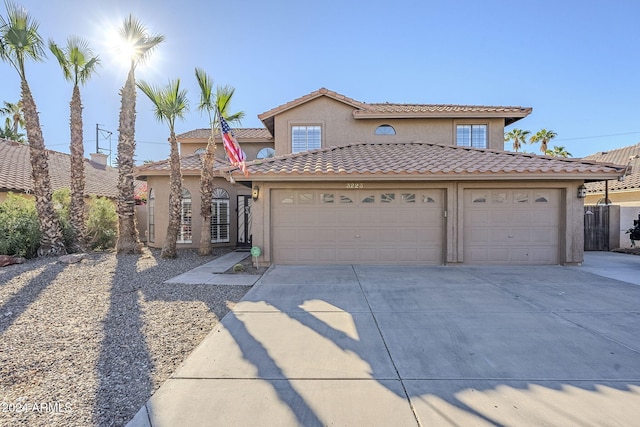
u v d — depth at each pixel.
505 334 5.71
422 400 3.81
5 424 3.47
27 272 10.90
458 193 12.02
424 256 12.28
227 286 9.24
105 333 5.92
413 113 16.56
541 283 9.34
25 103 13.25
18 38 12.12
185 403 3.78
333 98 16.95
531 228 12.10
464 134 17.11
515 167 11.48
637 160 23.92
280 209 12.40
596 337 5.57
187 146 22.70
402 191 12.30
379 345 5.30
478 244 12.15
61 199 16.77
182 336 5.80
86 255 13.93
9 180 17.92
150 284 9.46
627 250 15.42
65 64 14.16
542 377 4.31
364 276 10.35
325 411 3.63
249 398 3.87
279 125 17.19
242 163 11.46
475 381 4.22
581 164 11.75
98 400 3.90
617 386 4.09
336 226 12.37
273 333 5.81
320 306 7.34
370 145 16.11
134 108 14.77
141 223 21.17
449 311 6.95
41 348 5.29
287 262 12.41
